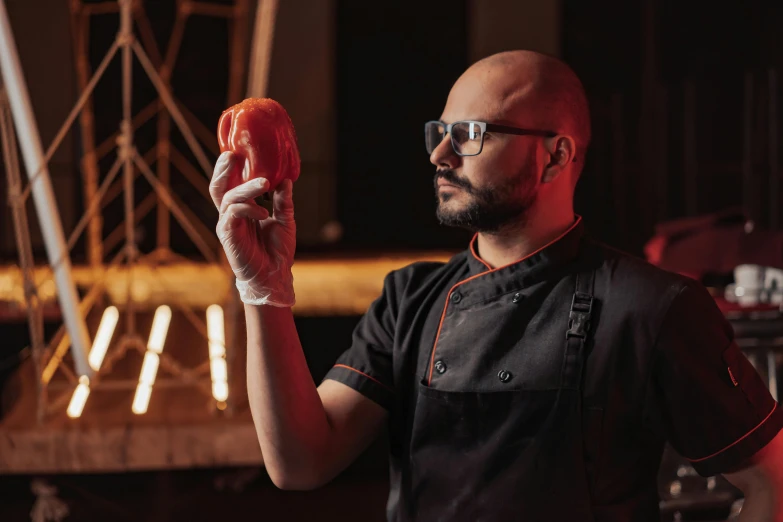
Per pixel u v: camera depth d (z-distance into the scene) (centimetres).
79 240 782
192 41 809
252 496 372
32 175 238
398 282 142
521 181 123
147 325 366
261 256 116
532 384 122
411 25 860
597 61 840
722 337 121
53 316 410
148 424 214
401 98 866
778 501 120
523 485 121
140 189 792
